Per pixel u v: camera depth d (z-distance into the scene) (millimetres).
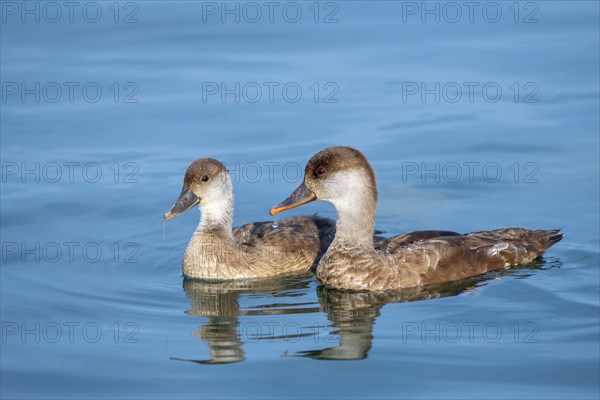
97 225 18250
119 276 16422
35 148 20656
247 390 12125
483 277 15570
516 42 24172
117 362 13031
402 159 20047
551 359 12711
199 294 15664
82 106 22109
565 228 17391
